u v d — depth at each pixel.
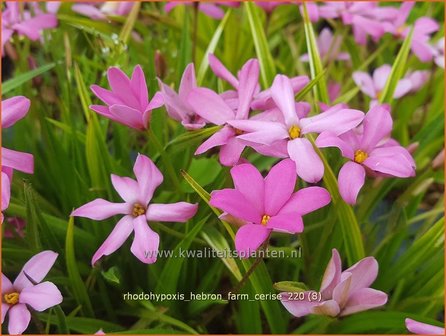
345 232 0.22
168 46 0.34
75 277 0.23
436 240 0.23
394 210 0.23
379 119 0.20
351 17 0.30
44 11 0.34
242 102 0.20
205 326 0.26
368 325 0.22
